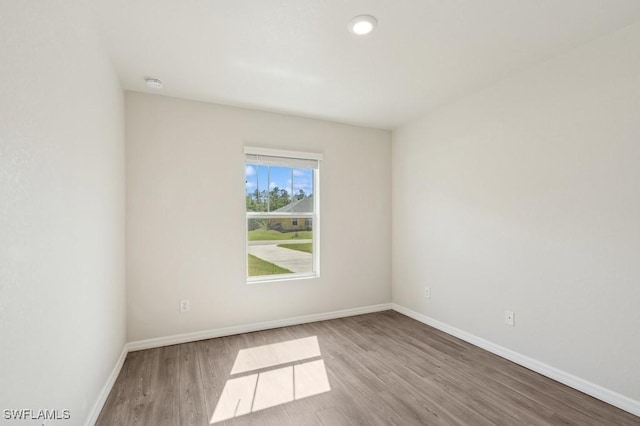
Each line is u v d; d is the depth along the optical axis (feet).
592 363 7.05
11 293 3.29
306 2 5.80
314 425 6.09
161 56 7.68
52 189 4.29
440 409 6.59
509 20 6.36
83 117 5.54
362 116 12.23
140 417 6.31
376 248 13.73
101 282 6.68
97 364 6.34
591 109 7.07
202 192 10.50
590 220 7.08
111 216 7.65
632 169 6.42
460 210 10.54
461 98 10.46
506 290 8.96
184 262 10.23
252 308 11.27
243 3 5.80
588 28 6.62
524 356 8.47
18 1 3.42
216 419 6.26
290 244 12.32
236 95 10.12
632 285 6.43
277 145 11.73
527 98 8.41
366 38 7.00
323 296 12.61
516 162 8.70
